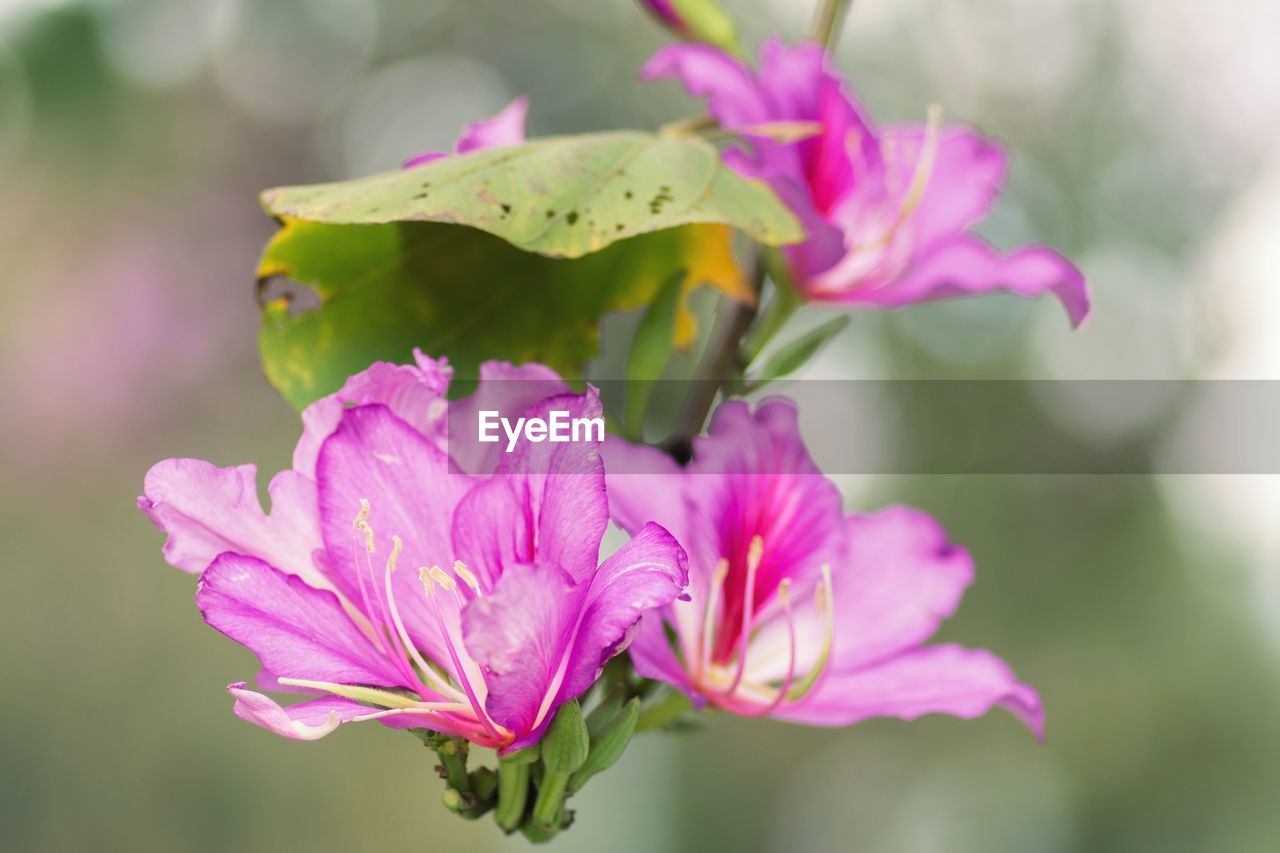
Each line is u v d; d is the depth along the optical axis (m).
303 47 8.30
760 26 8.32
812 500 1.29
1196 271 9.59
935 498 8.86
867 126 1.55
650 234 1.35
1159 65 9.59
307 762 5.96
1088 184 9.63
